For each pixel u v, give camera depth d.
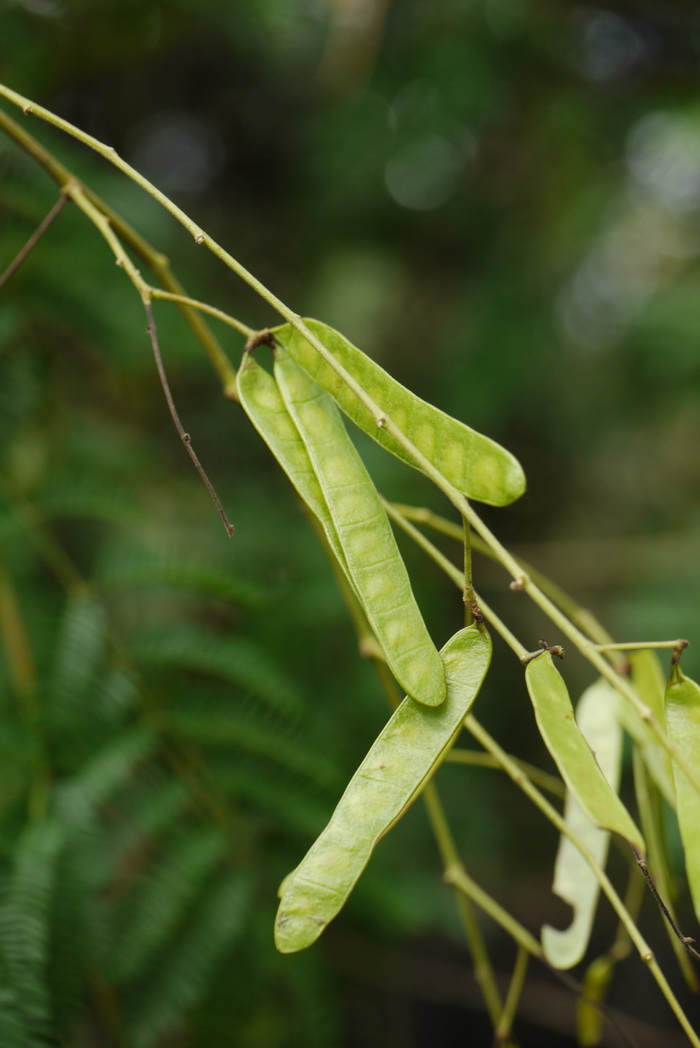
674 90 1.19
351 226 1.18
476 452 0.38
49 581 0.56
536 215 1.22
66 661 0.48
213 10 0.97
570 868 0.42
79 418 0.65
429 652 0.37
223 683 0.54
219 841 0.48
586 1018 0.44
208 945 0.47
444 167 1.21
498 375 1.13
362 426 0.38
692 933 0.97
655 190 1.21
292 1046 0.48
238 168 1.20
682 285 1.09
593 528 1.26
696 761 0.38
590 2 1.19
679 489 1.26
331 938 0.60
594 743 0.43
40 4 0.68
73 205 0.56
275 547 0.79
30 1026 0.42
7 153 0.54
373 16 1.10
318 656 0.72
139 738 0.48
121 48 0.78
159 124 1.14
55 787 0.46
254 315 1.00
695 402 1.08
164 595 0.70
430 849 0.81
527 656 0.38
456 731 0.37
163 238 0.62
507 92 1.19
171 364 0.69
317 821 0.49
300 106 1.19
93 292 0.58
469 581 0.38
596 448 1.26
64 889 0.44
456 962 1.00
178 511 0.77
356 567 0.38
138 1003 0.46
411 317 1.19
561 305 1.23
